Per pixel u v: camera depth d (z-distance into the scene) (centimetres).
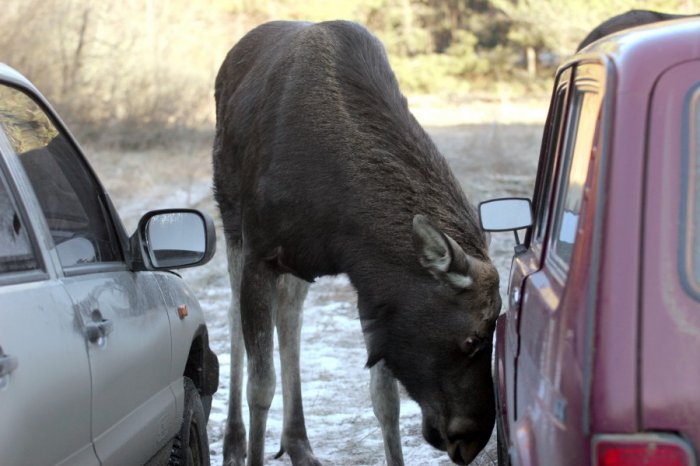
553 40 4509
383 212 649
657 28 355
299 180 695
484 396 611
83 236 477
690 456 306
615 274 315
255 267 746
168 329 535
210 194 2170
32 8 2753
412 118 705
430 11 5469
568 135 445
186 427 585
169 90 2994
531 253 511
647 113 323
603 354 311
